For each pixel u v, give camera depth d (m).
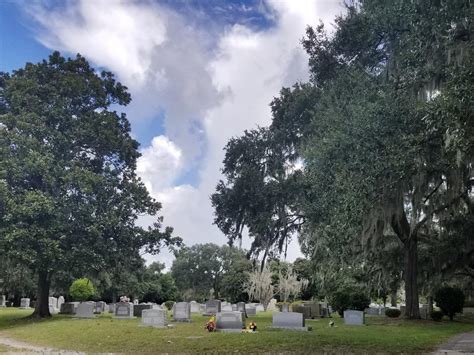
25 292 53.88
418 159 12.48
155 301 73.75
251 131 25.38
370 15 13.08
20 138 27.20
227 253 93.25
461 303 27.20
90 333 19.16
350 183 11.08
